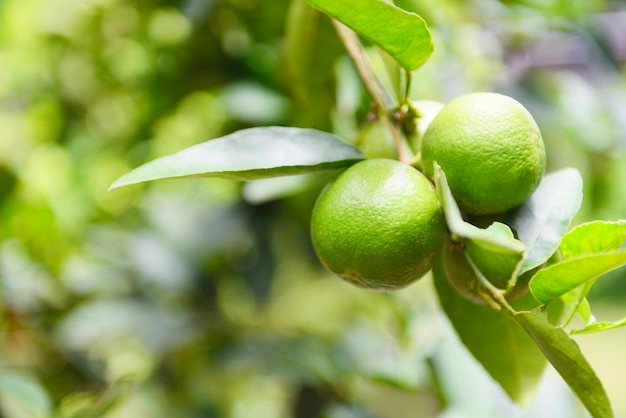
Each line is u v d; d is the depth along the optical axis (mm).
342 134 663
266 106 745
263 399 1019
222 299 872
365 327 873
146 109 913
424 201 451
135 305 833
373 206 449
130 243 870
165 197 962
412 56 468
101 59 982
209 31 814
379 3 441
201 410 833
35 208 980
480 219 466
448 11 828
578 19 834
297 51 624
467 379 631
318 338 835
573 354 438
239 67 828
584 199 897
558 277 432
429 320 696
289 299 974
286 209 814
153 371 845
